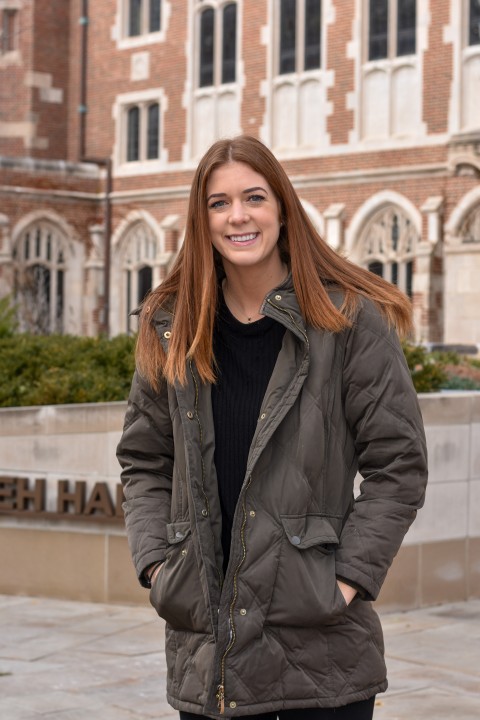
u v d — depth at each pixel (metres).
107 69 31.50
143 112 30.81
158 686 5.83
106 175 31.20
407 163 25.53
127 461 3.17
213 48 29.34
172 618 2.93
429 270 24.86
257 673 2.78
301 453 2.84
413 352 9.31
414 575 7.76
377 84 26.14
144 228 30.73
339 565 2.82
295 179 27.42
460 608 7.80
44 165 30.66
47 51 32.50
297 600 2.78
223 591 2.81
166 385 3.08
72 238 31.23
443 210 24.91
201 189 3.00
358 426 2.93
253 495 2.83
